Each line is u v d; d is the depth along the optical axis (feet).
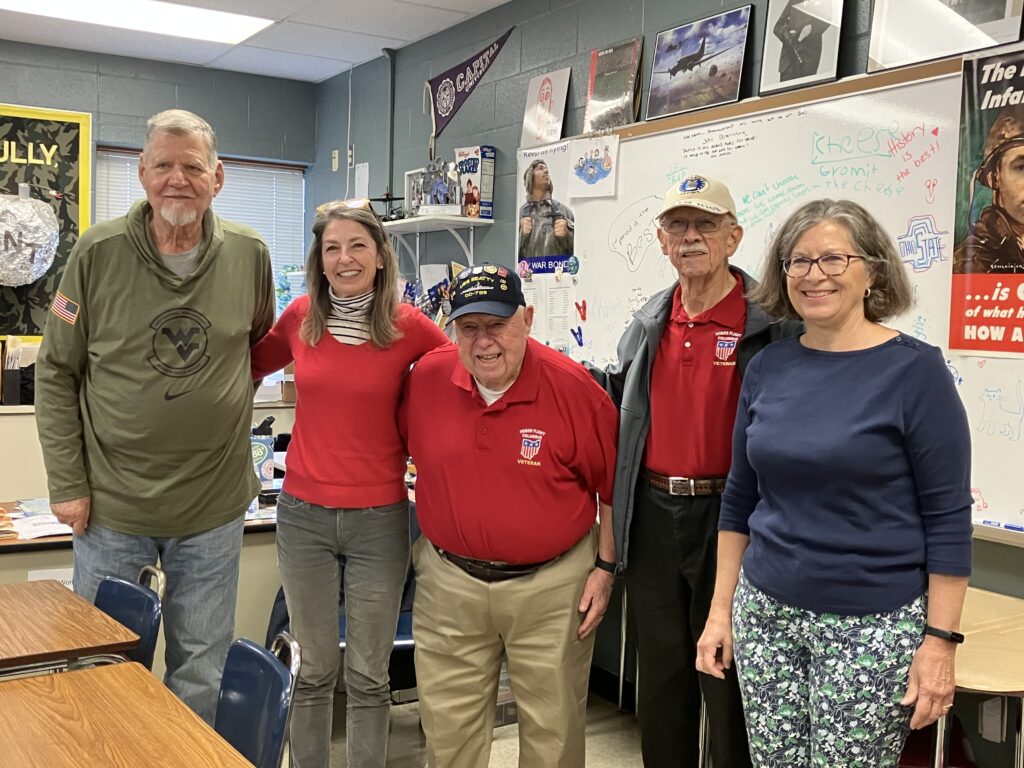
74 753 4.39
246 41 16.55
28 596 6.85
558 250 12.65
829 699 5.45
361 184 18.15
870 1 8.84
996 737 7.70
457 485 7.01
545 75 13.05
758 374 6.07
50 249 16.65
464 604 7.16
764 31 9.91
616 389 7.77
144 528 7.74
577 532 7.12
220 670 8.20
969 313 7.95
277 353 8.52
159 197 7.28
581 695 7.34
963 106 7.92
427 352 7.77
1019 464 7.68
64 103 17.28
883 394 5.31
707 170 10.41
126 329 7.53
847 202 5.69
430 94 15.78
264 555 10.58
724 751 7.23
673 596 7.35
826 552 5.42
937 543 5.24
